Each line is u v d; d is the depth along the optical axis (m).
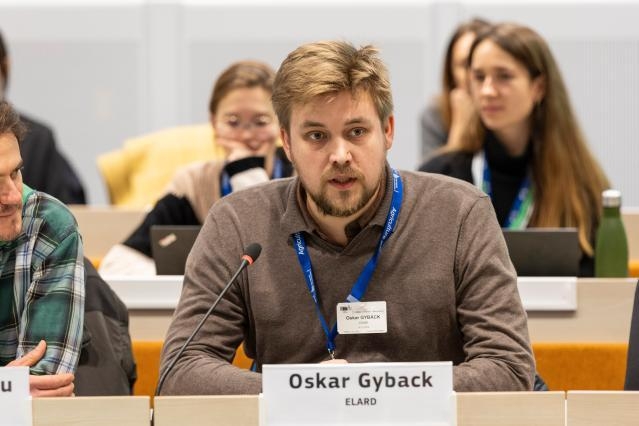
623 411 1.99
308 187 2.42
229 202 2.68
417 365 2.08
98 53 7.11
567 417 2.01
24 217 2.59
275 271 2.57
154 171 5.51
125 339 2.82
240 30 7.11
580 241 4.04
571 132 4.15
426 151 5.86
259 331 2.58
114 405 2.05
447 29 7.09
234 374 2.36
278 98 2.45
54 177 5.66
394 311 2.52
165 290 3.33
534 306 3.28
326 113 2.36
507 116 4.09
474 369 2.32
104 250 4.97
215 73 7.12
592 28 7.03
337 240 2.58
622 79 7.04
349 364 2.09
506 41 4.07
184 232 3.53
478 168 6.23
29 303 2.55
